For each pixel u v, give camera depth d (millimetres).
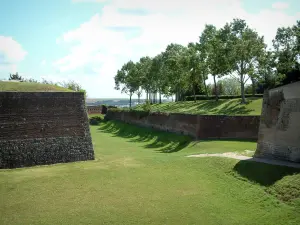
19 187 15914
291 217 11578
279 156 17188
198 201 14086
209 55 48188
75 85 59812
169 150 30812
